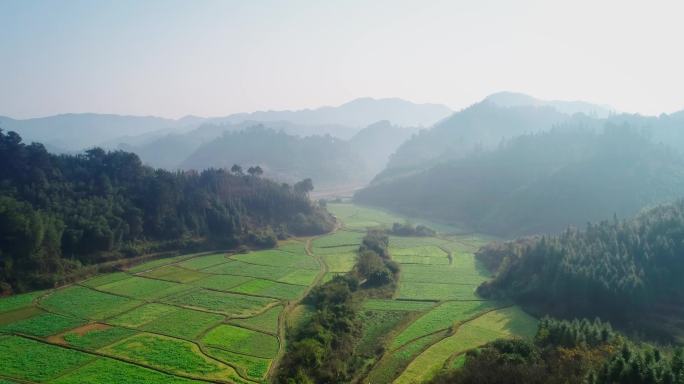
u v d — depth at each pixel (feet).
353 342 242.37
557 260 298.76
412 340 240.32
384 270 348.38
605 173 587.27
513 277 323.98
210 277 357.82
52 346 226.99
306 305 295.28
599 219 523.29
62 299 297.53
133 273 363.76
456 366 203.82
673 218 303.27
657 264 274.98
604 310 260.21
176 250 427.74
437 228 608.19
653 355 162.09
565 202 565.12
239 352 223.30
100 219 382.22
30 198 374.63
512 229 564.30
